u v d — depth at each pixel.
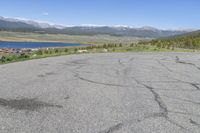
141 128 4.25
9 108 5.11
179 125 4.47
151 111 5.26
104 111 5.12
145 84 8.47
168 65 15.35
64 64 13.88
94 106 5.46
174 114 5.11
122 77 9.84
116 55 23.80
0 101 5.60
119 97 6.40
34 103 5.54
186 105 5.86
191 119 4.83
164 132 4.12
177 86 8.29
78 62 15.29
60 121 4.45
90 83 8.27
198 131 4.21
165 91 7.40
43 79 8.65
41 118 4.57
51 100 5.84
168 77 10.27
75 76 9.62
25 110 5.01
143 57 21.84
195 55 27.83
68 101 5.80
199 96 6.87
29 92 6.55
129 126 4.33
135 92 7.11
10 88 6.95
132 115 4.93
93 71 11.30
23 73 9.88
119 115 4.90
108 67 13.16
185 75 11.03
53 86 7.48
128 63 15.74
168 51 38.28
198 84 8.78
